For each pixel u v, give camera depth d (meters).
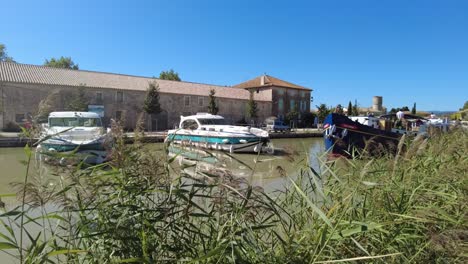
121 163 2.30
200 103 40.34
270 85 50.06
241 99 44.31
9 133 24.38
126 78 37.88
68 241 2.17
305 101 54.09
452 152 4.47
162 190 2.24
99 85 32.91
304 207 2.90
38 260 1.90
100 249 2.02
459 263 2.07
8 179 8.39
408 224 2.50
